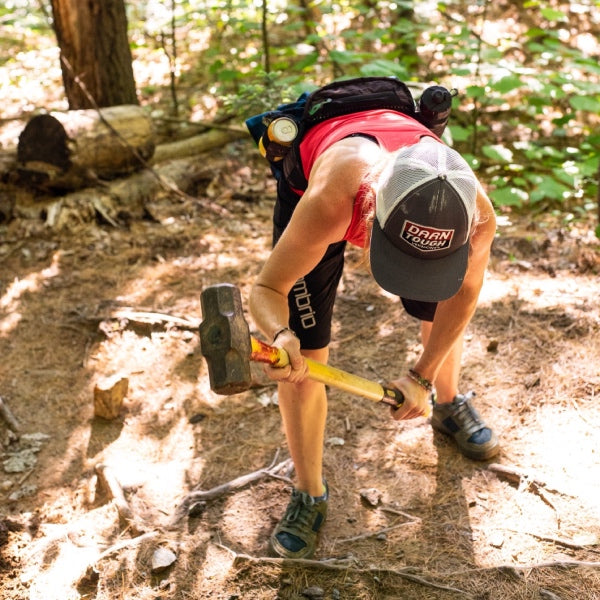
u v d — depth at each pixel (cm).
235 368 175
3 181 466
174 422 318
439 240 168
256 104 486
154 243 448
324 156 190
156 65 718
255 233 461
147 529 262
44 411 327
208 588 239
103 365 353
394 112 213
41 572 248
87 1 490
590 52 662
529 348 342
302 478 256
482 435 286
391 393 222
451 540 255
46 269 425
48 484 289
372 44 701
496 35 681
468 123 579
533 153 496
